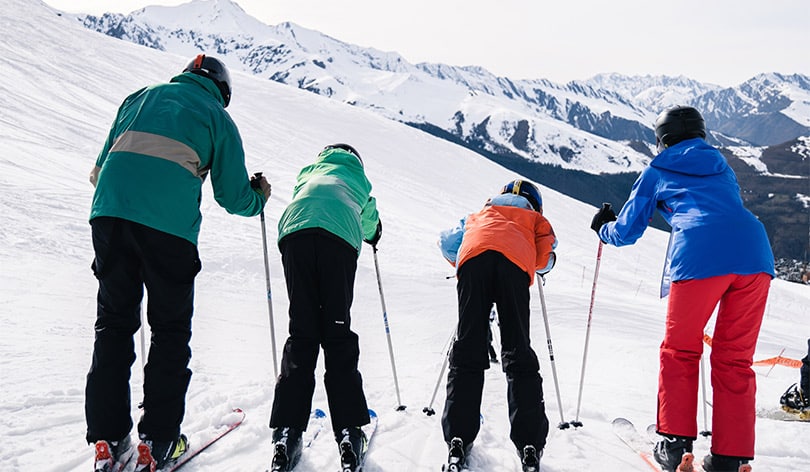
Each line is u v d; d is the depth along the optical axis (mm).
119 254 2268
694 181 2762
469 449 2684
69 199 8336
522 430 2584
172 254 2297
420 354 5152
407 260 9531
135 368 3473
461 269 2799
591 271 14086
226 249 7629
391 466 2641
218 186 2592
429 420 3283
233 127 2541
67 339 3814
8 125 13320
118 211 2219
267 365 4090
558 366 4957
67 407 2799
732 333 2643
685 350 2697
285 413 2461
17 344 3557
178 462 2445
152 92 2465
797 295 16344
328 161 3025
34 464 2283
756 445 3020
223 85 2717
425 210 18250
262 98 29203
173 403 2361
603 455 2893
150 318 2361
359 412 2531
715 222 2621
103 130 15922
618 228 3043
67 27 28609
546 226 3004
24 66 20750
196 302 5758
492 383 4344
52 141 13180
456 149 30000
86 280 5414
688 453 2607
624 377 4582
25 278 5133
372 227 3229
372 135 28047
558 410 3623
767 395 4098
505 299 2709
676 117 2900
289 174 17562
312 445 2764
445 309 6812
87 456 2402
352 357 2582
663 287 2887
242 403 3186
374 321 6184
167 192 2279
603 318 7242
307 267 2570
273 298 6301
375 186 19844
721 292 2602
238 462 2539
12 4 28547
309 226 2555
